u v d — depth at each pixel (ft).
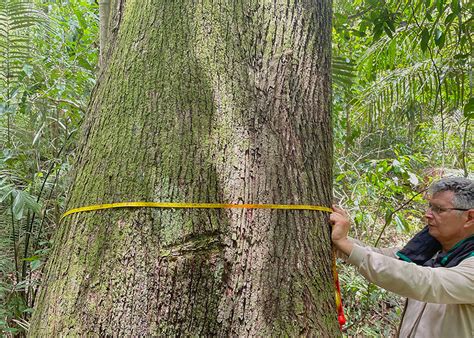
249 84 3.96
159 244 3.45
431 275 4.86
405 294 4.79
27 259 8.68
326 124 4.44
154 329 3.30
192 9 4.11
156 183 3.61
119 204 3.62
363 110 12.59
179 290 3.37
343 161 13.47
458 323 5.41
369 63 12.24
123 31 4.47
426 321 5.77
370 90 12.29
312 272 3.80
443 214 5.71
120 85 4.11
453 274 5.02
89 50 11.74
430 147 18.80
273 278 3.57
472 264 5.19
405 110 12.31
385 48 11.73
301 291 3.65
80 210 3.84
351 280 11.07
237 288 3.46
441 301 4.95
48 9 13.64
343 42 14.20
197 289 3.40
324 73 4.54
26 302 9.38
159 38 4.09
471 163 18.04
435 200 5.85
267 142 3.86
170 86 3.88
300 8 4.41
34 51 10.92
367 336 10.94
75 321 3.43
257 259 3.56
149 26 4.20
